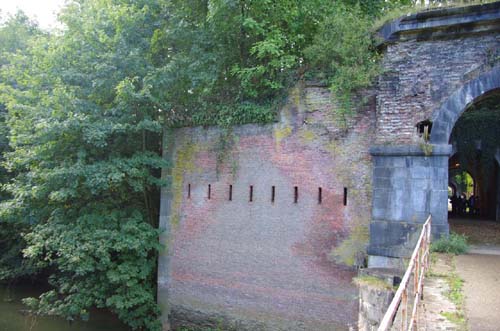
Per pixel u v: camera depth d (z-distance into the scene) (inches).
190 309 639.1
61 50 617.6
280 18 641.0
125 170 586.9
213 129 638.5
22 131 655.8
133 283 610.9
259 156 598.9
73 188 581.6
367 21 565.3
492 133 773.3
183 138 666.2
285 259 572.1
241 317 597.0
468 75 460.8
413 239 468.4
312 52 553.0
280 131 584.1
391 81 495.5
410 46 487.2
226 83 647.1
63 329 694.5
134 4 658.2
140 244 598.9
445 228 458.0
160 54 683.4
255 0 605.0
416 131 480.4
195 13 677.9
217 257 623.2
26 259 816.3
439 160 464.8
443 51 471.8
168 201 673.6
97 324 716.7
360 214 527.2
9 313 757.9
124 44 610.5
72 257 552.4
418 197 472.1
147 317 652.7
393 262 477.4
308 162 563.5
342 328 526.9
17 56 647.8
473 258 411.8
